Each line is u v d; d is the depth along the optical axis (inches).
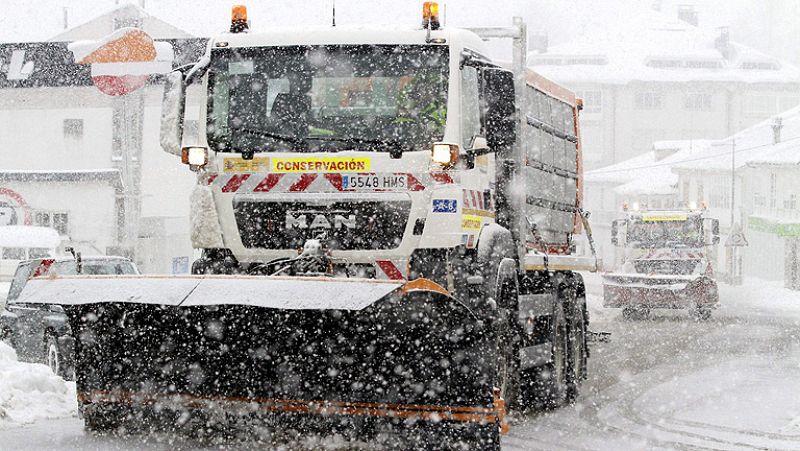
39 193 1971.0
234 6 467.5
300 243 442.6
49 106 2127.2
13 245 1733.5
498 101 443.2
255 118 452.8
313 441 412.2
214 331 406.0
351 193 438.6
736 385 714.8
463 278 444.1
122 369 433.4
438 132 436.1
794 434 518.0
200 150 452.8
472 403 391.2
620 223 1520.7
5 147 2150.6
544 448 468.8
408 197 433.7
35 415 510.9
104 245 1967.3
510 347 491.8
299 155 443.5
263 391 411.2
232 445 434.9
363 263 438.0
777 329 1261.1
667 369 808.9
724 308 1772.9
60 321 687.1
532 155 569.9
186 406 425.4
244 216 449.1
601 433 514.9
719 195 3287.4
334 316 386.9
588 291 2170.3
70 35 2696.9
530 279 557.0
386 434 401.7
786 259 2728.8
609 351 955.3
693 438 503.8
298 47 452.8
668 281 1417.3
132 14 2615.7
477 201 464.8
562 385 612.1
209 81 459.5
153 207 2059.5
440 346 390.0
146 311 413.4
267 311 392.8
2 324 738.2
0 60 2126.0
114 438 446.9
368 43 447.5
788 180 2785.4
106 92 1513.3
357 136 440.5
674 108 5068.9
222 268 454.0
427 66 441.1
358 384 401.4
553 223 624.7
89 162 2118.6
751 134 3403.1
